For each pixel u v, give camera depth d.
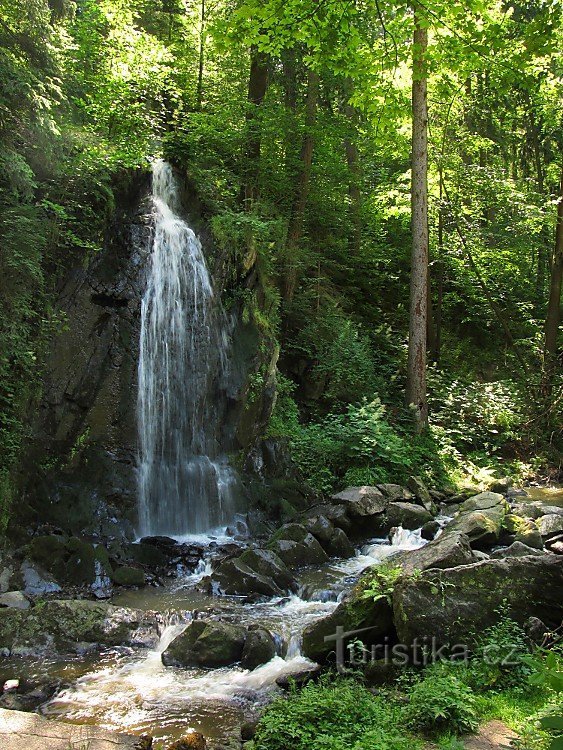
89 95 14.38
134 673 6.47
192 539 11.20
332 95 21.19
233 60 18.44
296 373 16.42
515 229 20.39
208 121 16.11
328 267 20.64
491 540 9.79
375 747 4.20
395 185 20.95
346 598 6.44
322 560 10.20
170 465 11.80
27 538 9.37
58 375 10.65
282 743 4.50
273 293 15.21
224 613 7.92
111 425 11.18
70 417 10.72
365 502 11.77
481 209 21.36
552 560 6.14
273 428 13.59
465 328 23.50
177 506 11.62
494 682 5.23
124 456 11.20
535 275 27.20
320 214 19.47
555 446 17.66
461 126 20.11
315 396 16.23
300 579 9.27
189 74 17.83
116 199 12.53
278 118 16.66
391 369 18.28
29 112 10.50
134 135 14.03
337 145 18.92
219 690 6.08
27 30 10.87
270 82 19.78
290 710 4.80
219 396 12.91
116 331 11.51
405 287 22.77
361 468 13.48
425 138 15.86
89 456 10.84
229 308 13.61
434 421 17.14
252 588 8.73
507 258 21.69
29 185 10.27
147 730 5.35
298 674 5.98
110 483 10.84
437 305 21.72
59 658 6.79
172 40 19.34
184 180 14.69
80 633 7.15
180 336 12.54
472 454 16.50
